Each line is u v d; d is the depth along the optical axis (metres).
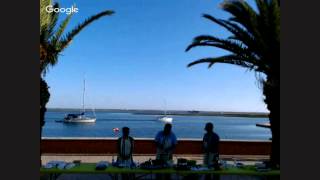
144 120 190.12
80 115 126.69
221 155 16.27
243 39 12.17
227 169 8.62
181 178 10.71
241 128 134.25
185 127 136.00
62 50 12.52
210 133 9.74
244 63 12.75
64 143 15.98
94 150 16.03
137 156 15.91
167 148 9.56
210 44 12.64
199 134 99.25
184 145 16.30
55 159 14.89
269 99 11.80
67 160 14.67
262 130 120.31
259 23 11.84
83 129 107.25
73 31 12.41
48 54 12.20
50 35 12.39
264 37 11.85
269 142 16.42
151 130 108.81
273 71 11.88
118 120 188.62
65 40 12.41
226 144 16.38
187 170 8.34
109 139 16.09
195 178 9.54
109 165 8.80
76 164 8.75
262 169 8.43
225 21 12.31
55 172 8.07
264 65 12.09
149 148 16.19
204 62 13.26
